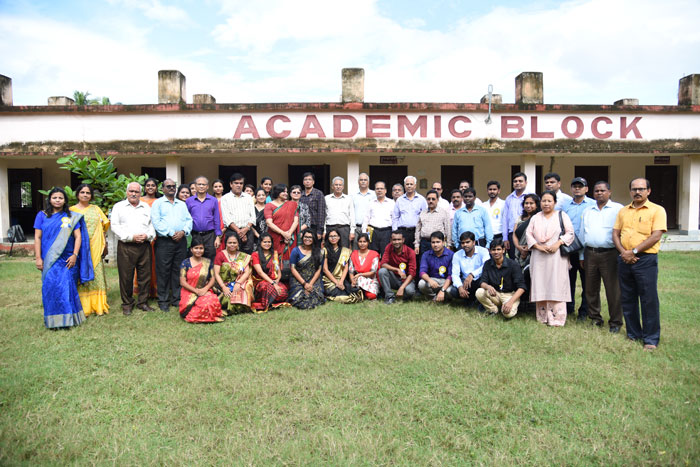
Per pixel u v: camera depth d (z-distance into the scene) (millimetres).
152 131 9461
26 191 12898
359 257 5879
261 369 3553
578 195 5027
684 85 10672
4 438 2609
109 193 8508
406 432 2691
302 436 2631
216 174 12633
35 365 3648
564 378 3379
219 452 2488
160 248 5340
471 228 5844
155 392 3197
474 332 4473
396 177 12969
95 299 5129
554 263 4668
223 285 5141
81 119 9492
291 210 5879
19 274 7629
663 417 2824
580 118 9945
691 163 10766
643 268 4074
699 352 3906
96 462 2410
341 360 3715
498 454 2463
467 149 9727
